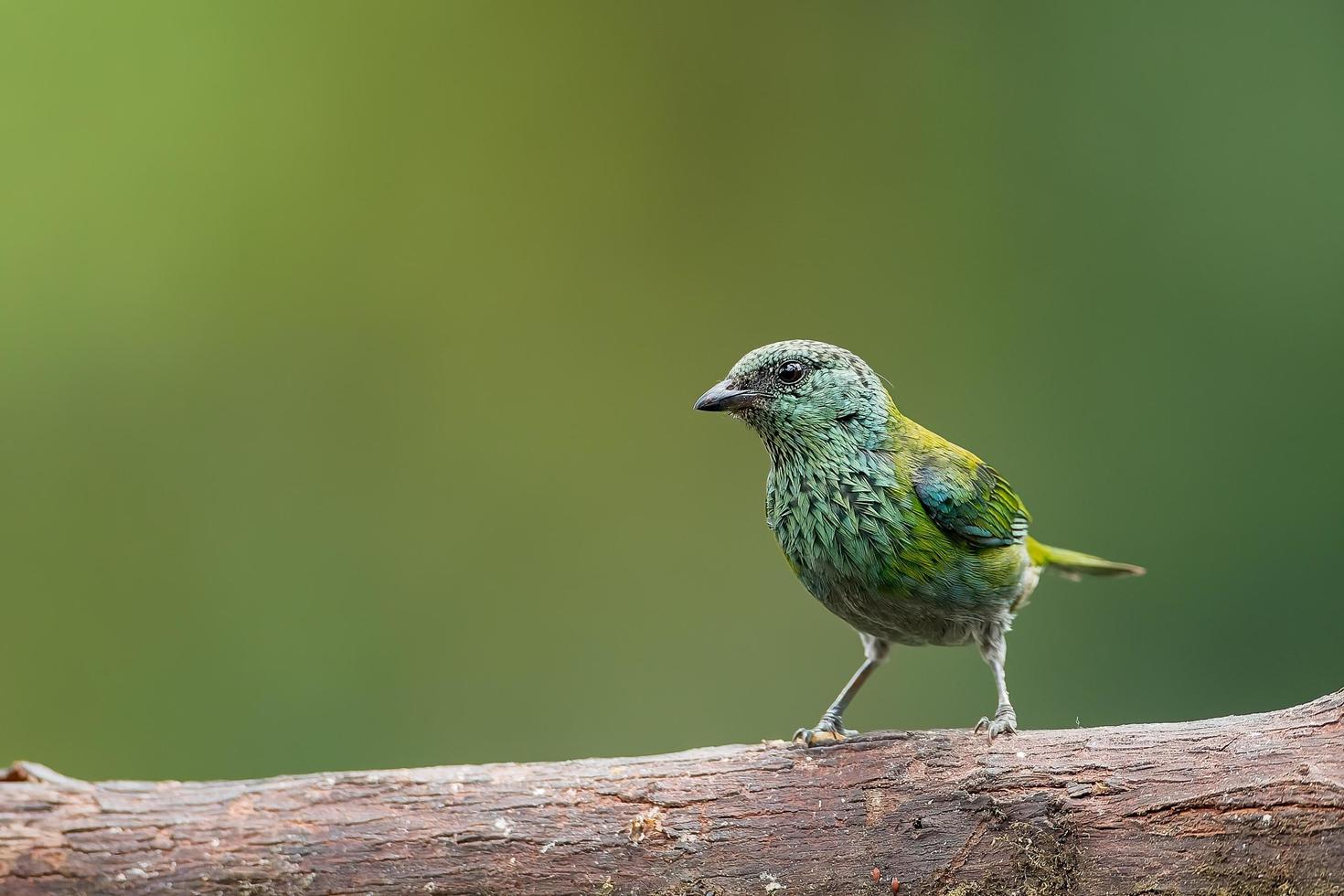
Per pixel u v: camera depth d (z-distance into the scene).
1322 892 6.36
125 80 16.20
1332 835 6.37
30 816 6.50
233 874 6.59
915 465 8.64
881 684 14.27
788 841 6.88
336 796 6.80
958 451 8.98
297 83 16.64
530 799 6.91
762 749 7.20
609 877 6.84
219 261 16.03
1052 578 14.50
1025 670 14.07
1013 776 6.81
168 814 6.64
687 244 16.97
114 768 14.15
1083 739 6.92
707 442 16.33
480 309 16.66
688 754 7.20
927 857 6.80
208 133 16.36
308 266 16.36
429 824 6.79
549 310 16.72
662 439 16.52
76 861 6.47
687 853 6.86
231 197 16.17
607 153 17.11
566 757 14.67
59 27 16.06
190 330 15.79
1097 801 6.70
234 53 16.52
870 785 6.95
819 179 16.81
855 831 6.87
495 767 7.06
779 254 16.77
